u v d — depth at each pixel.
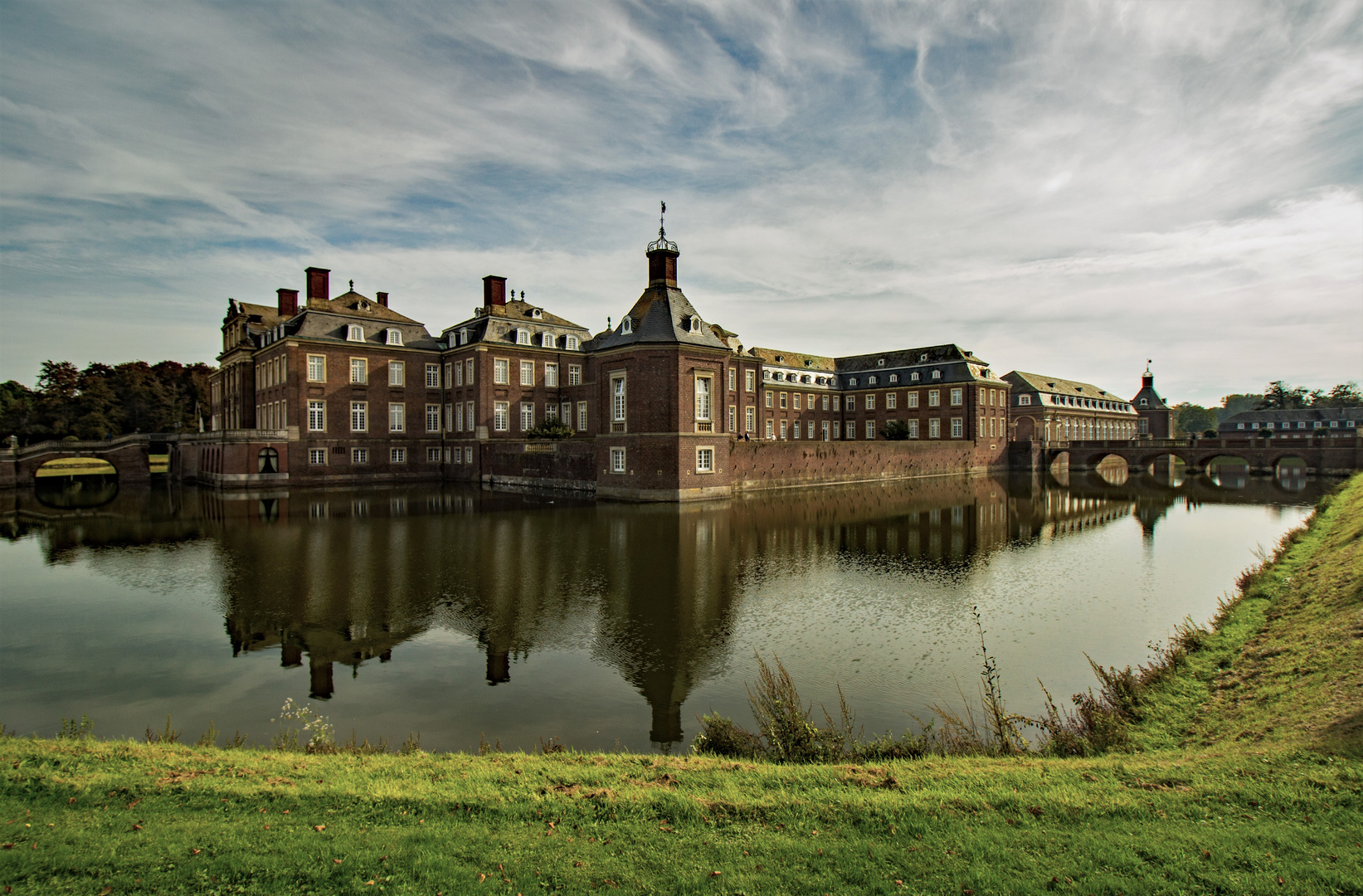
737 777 7.09
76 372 79.38
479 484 50.72
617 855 5.58
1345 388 119.25
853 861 5.45
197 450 52.94
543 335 56.59
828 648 13.67
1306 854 5.26
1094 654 13.55
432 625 14.84
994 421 72.81
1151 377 103.12
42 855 5.39
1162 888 5.02
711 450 39.03
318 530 26.95
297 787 6.65
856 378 80.44
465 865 5.44
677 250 39.00
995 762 7.69
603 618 15.38
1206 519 33.94
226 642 13.79
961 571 21.00
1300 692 8.89
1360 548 15.14
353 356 51.53
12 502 39.53
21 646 13.54
